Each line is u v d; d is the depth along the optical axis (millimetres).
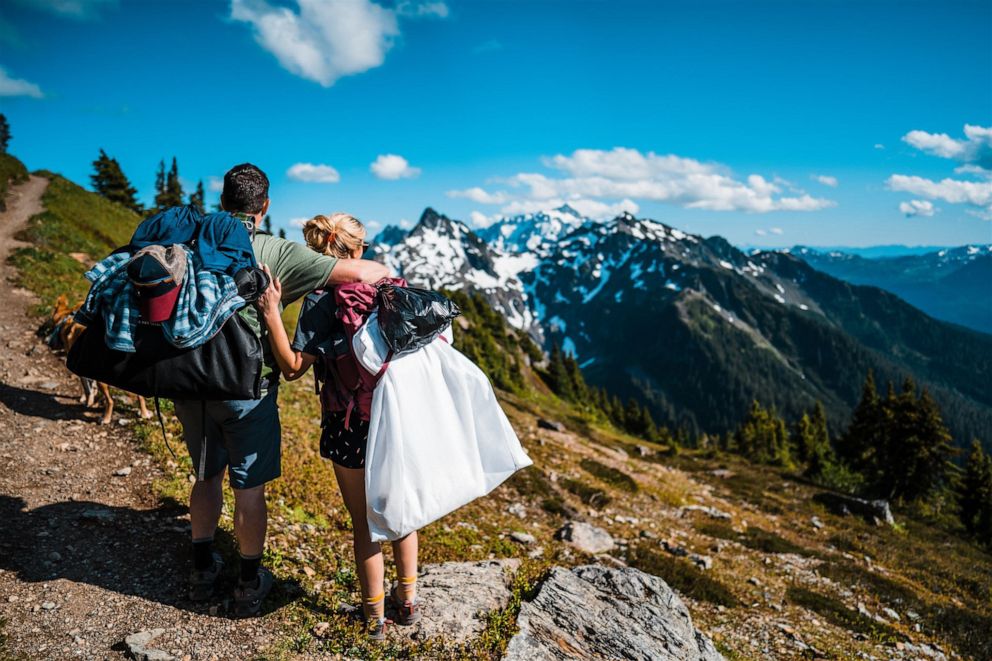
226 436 3543
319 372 3551
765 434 81938
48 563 4125
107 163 70812
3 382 8617
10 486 5305
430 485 3316
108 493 5512
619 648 4785
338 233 3541
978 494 48125
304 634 3816
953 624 11711
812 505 24484
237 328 3084
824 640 9281
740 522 17438
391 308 3242
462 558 7836
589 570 6367
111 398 8156
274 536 5469
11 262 16859
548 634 4602
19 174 37438
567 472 17328
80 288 16391
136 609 3781
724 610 9672
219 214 3258
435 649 3924
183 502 5465
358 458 3455
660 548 12352
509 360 83562
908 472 50438
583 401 110812
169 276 2900
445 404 3459
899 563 17188
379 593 3842
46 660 3209
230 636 3684
